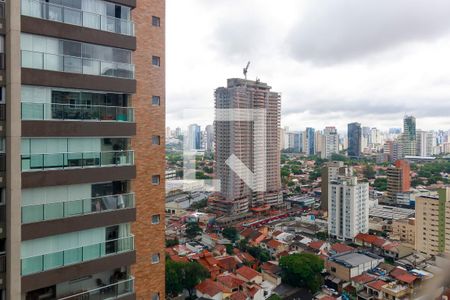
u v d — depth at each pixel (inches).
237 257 3297.2
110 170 808.3
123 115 850.1
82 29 764.0
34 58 711.7
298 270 2630.4
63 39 748.6
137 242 927.0
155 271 961.5
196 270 2481.5
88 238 788.0
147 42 940.6
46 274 711.7
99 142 819.4
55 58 737.6
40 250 721.0
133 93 847.1
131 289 842.8
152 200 952.9
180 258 2950.3
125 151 852.6
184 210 5007.4
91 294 788.0
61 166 751.7
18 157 681.6
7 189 685.9
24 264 695.7
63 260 743.7
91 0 791.1
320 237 4389.8
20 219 684.7
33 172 701.3
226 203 4945.9
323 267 2839.6
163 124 970.7
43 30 712.4
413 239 3939.5
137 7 924.6
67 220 740.7
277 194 5595.5
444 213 3169.3
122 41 824.3
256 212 5162.4
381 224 4690.0
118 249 826.8
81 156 781.9
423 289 463.8
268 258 3405.5
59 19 745.0
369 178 7588.6
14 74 676.7
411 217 4576.8
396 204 5836.6
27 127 692.1
